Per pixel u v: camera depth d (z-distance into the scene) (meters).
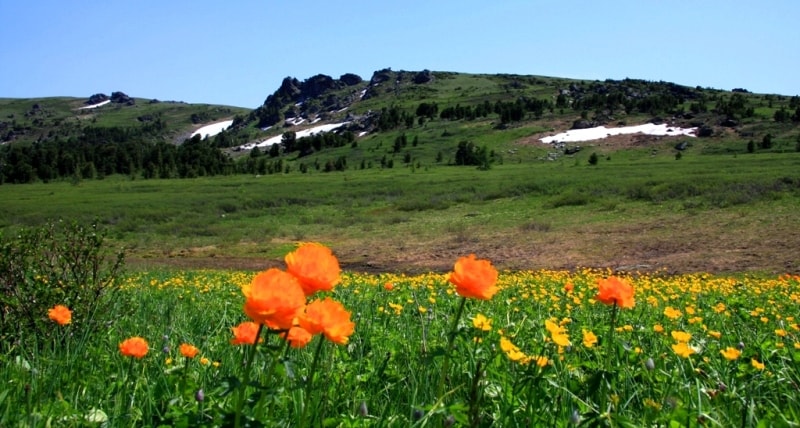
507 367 3.85
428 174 87.81
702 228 26.88
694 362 4.31
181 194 69.44
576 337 5.12
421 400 3.39
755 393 3.60
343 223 39.28
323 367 3.65
